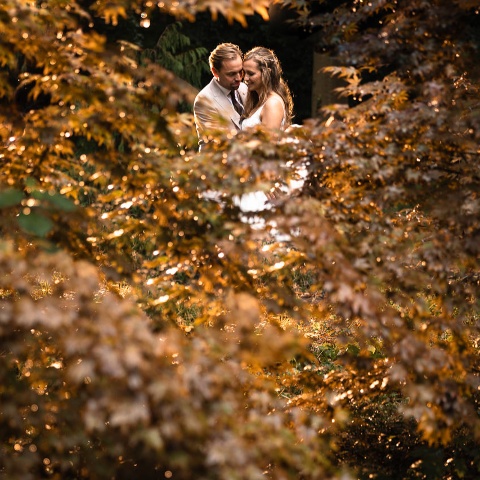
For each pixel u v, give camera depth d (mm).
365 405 4066
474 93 3604
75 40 2971
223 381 2598
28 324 2422
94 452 2820
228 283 3404
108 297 2645
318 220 3105
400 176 3484
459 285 3676
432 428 3125
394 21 3633
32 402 2865
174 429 2344
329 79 9961
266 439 2568
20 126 3102
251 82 6270
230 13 2777
